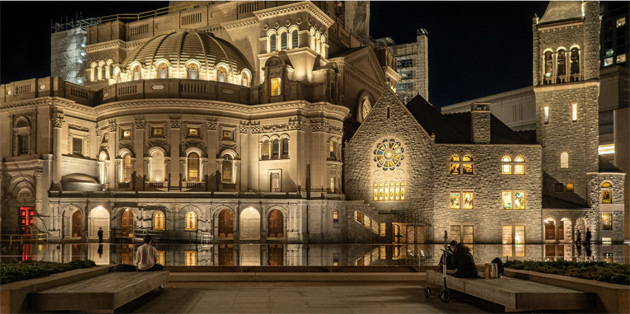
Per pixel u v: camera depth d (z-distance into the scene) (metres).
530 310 16.52
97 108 64.19
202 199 57.09
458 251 19.53
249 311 16.33
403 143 62.38
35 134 62.41
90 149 67.06
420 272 26.28
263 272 27.16
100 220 60.50
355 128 73.00
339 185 64.25
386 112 63.62
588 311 15.45
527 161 61.19
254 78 69.81
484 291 17.00
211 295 19.31
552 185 63.75
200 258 37.31
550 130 64.25
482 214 60.41
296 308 16.83
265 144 63.72
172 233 56.81
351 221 61.12
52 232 58.91
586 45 63.34
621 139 73.50
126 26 79.31
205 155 60.66
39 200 60.56
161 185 59.53
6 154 64.50
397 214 61.50
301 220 59.09
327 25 71.94
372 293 19.98
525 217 60.62
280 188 62.12
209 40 68.00
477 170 60.78
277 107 62.41
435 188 60.44
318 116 62.66
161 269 21.03
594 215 61.50
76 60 88.44
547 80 65.06
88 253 42.19
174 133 60.00
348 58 72.19
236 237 57.97
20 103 62.88
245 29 71.50
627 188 72.62
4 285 14.40
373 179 63.81
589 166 62.19
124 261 35.44
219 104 61.28
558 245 57.94
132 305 17.33
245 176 63.28
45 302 14.56
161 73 64.75
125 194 57.81
